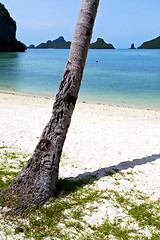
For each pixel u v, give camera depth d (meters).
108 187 5.34
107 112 14.57
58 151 4.52
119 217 4.27
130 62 69.75
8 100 16.33
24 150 7.41
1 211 4.02
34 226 3.81
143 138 9.58
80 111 14.31
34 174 4.39
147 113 14.98
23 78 31.16
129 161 7.05
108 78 33.53
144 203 4.73
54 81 29.23
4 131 9.09
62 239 3.59
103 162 6.91
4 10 102.00
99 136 9.47
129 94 22.34
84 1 4.34
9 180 5.21
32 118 11.41
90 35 4.40
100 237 3.69
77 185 5.30
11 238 3.51
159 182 5.77
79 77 4.43
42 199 4.33
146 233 3.90
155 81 30.53
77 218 4.11
